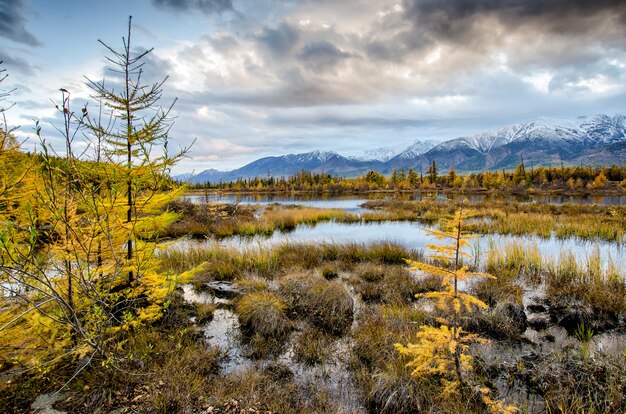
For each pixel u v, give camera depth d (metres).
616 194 54.62
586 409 4.00
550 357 5.01
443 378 4.38
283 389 4.41
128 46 4.97
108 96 4.75
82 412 3.55
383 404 4.18
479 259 10.88
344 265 10.65
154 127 4.77
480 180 84.12
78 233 3.63
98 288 4.14
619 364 4.57
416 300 7.77
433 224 22.27
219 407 3.87
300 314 6.90
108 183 4.51
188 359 4.79
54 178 3.32
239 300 7.29
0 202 3.55
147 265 4.72
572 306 6.78
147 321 5.44
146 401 3.78
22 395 3.68
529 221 18.97
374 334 5.78
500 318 6.27
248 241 15.91
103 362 3.54
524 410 3.91
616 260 11.27
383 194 66.94
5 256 2.93
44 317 3.69
